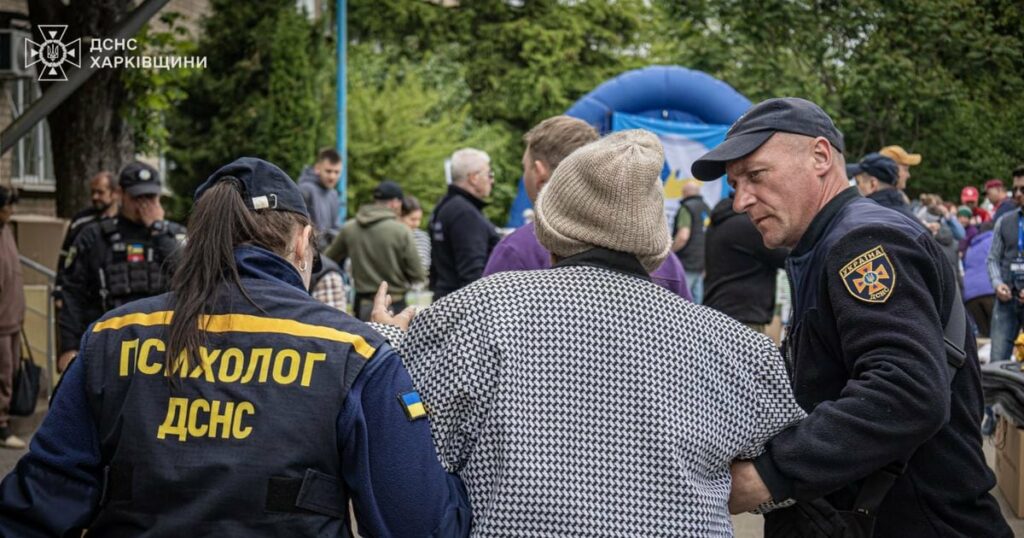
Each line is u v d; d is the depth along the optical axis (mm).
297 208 2309
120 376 2131
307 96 20766
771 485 2340
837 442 2334
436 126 27328
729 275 7035
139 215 6008
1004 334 8328
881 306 2453
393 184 8547
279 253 2285
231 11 20094
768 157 2715
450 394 2180
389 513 2086
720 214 7078
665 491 2141
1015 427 6047
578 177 2312
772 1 6348
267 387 2070
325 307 2189
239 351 2104
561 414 2154
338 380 2086
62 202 10492
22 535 2115
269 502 2020
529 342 2184
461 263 6680
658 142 2363
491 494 2143
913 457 2627
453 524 2105
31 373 7582
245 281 2184
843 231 2588
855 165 5785
